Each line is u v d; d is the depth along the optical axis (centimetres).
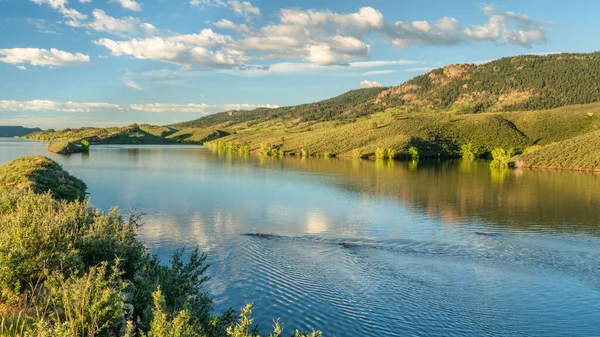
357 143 18575
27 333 783
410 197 6234
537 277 2675
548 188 7394
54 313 945
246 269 2719
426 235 3806
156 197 5884
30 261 1099
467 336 1925
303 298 2275
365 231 3947
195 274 1661
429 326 2003
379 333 1933
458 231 3981
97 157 14775
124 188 6762
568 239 3681
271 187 7262
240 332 1002
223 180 8256
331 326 1981
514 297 2350
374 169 11225
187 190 6681
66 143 17688
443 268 2833
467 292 2411
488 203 5719
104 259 1342
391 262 2945
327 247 3328
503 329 1988
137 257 1517
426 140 17775
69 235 1313
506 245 3453
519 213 4962
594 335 1944
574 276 2697
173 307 1272
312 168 11388
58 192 4688
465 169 11488
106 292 912
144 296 1245
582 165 11512
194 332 946
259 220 4406
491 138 18312
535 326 2022
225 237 3597
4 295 1035
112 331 968
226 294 2300
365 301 2259
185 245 3294
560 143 13788
